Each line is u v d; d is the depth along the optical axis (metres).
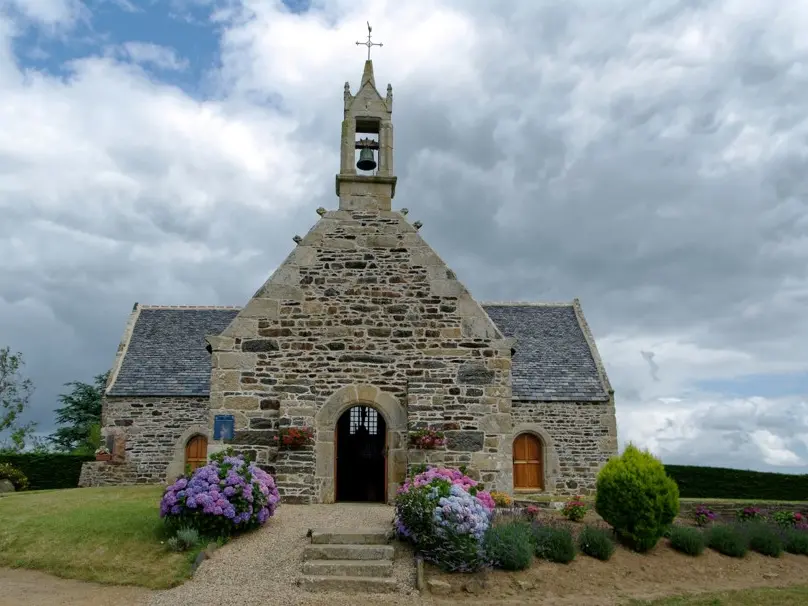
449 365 13.83
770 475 21.73
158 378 21.31
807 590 10.37
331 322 13.95
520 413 20.19
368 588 8.90
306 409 13.50
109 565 9.80
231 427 13.44
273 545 10.30
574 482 19.78
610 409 20.31
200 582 9.07
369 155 15.41
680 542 12.27
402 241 14.41
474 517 9.78
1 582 9.39
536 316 24.20
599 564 10.84
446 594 8.95
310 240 14.34
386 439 13.70
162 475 20.25
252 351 13.77
